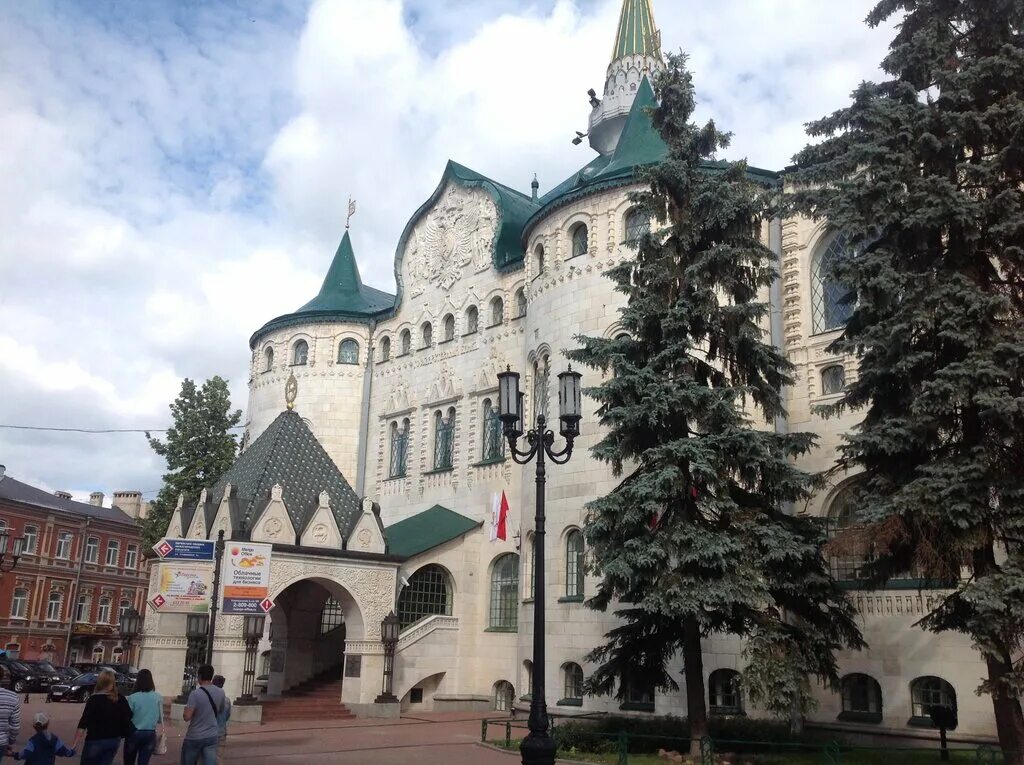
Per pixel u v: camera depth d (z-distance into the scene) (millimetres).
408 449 47031
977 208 18641
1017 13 20188
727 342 23203
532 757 15633
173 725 28312
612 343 23047
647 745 23234
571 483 33344
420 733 28062
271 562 31812
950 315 18453
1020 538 18156
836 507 29453
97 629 75312
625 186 34812
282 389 52719
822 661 21578
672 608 20297
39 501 73688
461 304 45906
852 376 30000
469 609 39062
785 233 32594
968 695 24953
